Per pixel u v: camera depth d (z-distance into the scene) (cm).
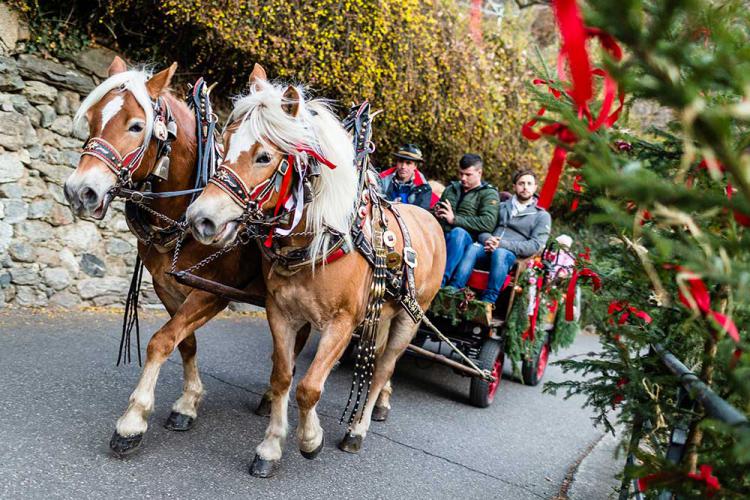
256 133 257
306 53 618
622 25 91
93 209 273
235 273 330
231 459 318
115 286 588
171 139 304
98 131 280
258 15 584
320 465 334
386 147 769
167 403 381
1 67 496
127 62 588
